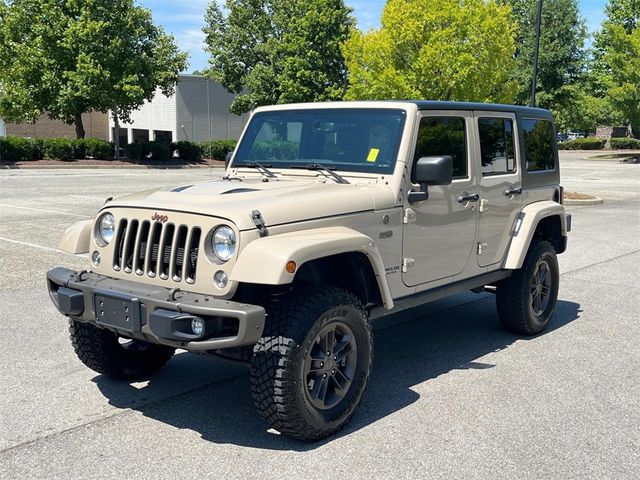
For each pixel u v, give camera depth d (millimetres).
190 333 3793
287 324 3943
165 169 34500
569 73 56562
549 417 4594
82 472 3797
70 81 34781
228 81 42312
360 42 21391
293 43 38875
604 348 6176
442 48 19406
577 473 3820
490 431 4363
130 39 36406
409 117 4906
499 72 20438
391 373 5477
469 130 5531
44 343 6133
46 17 34906
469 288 5676
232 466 3875
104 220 4484
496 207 5863
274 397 3920
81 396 4938
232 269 3852
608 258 10688
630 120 40219
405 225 4887
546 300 6676
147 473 3789
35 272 8984
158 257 4117
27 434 4293
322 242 3969
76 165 33500
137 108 38188
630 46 39500
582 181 27328
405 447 4125
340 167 5031
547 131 6766
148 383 5227
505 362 5758
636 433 4359
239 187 4566
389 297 4496
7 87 35625
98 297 4137
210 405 4797
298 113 5430
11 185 22719
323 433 4164
